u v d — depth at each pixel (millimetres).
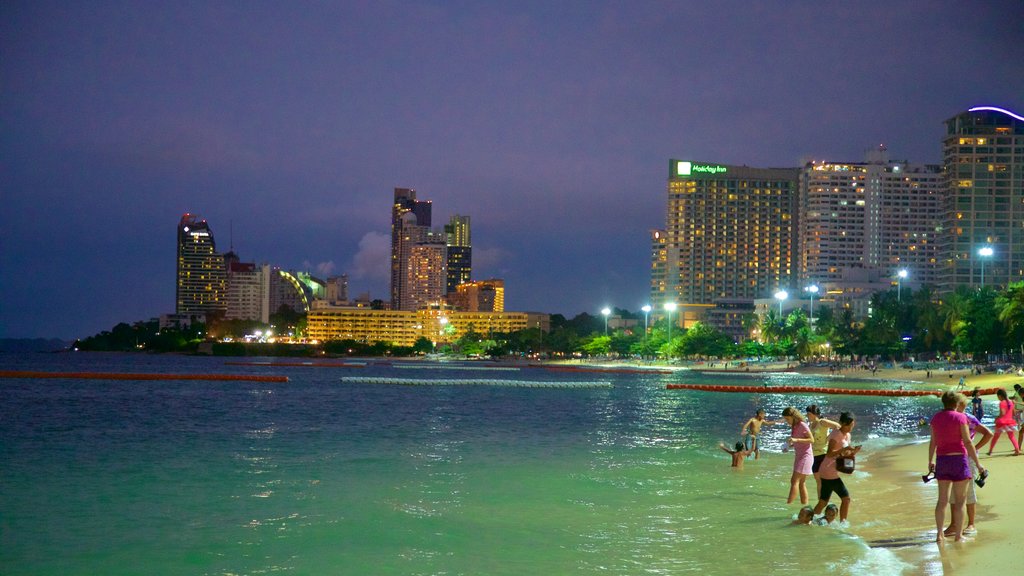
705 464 40875
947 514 25969
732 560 21688
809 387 127812
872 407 88875
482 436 56219
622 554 22688
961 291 196875
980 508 25578
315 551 23453
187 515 28406
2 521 27500
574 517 27641
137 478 36656
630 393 119812
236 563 22359
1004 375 137375
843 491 25547
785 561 21344
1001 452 36500
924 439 51438
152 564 22391
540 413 79875
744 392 124375
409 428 62562
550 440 53438
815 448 26297
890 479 34562
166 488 33906
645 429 61844
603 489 33156
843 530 24828
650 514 28094
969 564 19359
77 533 25875
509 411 82750
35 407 85125
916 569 19344
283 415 75875
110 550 23844
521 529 25953
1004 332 149000
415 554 23000
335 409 84562
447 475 37406
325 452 46562
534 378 184250
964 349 169375
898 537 23297
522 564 21828
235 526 26703
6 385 130750
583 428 62688
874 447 47188
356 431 59906
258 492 33000
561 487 33719
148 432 58438
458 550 23453
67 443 51281
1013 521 23453
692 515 27828
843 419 25641
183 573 21500
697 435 57000
